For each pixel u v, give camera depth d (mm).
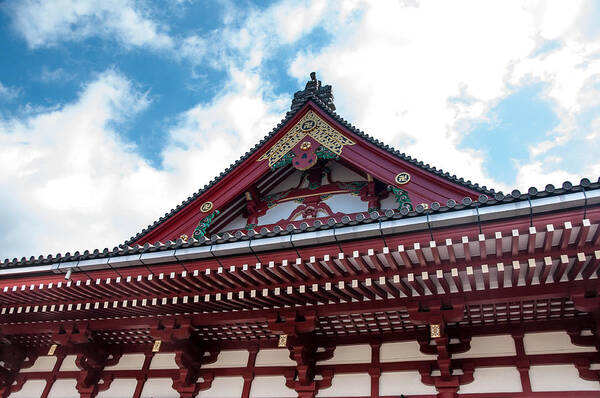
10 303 11273
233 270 8984
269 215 14070
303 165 12633
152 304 10367
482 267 7922
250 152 13375
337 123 12844
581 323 9180
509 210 7180
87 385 11930
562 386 8727
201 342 11727
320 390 10242
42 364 13109
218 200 12719
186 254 9148
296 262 8531
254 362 11250
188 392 11078
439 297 9016
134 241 12523
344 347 10719
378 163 11922
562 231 7238
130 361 12375
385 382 9859
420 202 10875
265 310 10305
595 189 6828
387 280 8633
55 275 10281
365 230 7902
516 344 9445
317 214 13383
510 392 8938
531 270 7820
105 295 10398
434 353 9859
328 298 9578
